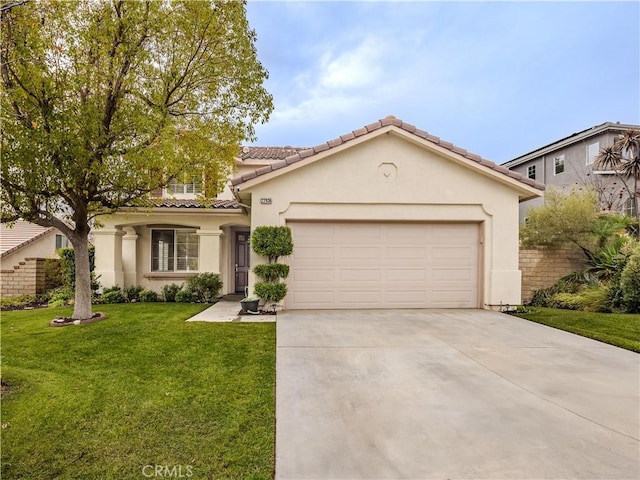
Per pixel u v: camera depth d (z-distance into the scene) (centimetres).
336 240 1092
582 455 347
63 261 1359
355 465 331
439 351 666
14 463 337
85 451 355
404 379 534
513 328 848
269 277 1043
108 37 805
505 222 1100
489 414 428
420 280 1109
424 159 1088
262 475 319
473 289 1119
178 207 1307
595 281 1157
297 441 370
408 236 1109
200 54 932
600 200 1812
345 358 623
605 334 793
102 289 1316
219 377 540
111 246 1334
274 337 752
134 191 887
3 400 464
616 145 1669
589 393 489
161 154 802
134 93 872
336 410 437
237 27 908
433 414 427
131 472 325
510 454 348
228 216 1386
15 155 678
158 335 767
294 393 484
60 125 741
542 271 1263
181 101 949
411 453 349
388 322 903
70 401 460
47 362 610
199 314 1014
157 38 877
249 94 950
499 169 1065
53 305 1211
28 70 703
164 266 1488
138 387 505
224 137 966
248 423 407
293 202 1062
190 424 406
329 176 1070
